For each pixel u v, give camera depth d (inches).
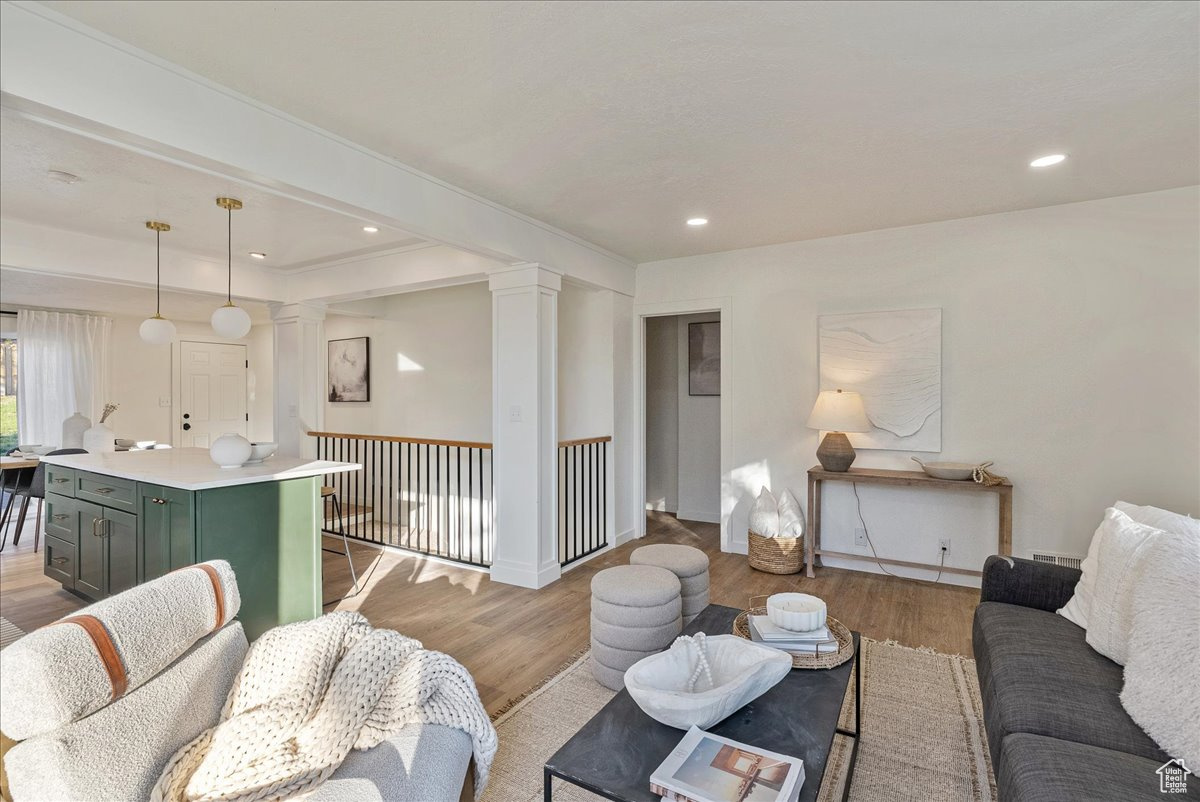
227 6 64.1
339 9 64.9
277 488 106.5
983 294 141.9
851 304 157.3
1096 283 130.9
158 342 148.4
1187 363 123.2
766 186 120.2
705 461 223.6
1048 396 135.7
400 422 236.8
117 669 35.7
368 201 100.7
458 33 69.8
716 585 146.6
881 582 148.4
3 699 30.8
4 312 218.8
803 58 75.3
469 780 46.3
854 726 82.9
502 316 150.0
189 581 43.5
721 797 44.3
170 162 80.0
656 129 94.6
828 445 151.5
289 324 194.7
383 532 205.2
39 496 171.9
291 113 88.2
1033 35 70.5
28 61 62.6
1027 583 84.4
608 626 95.0
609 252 174.9
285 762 39.5
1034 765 50.6
